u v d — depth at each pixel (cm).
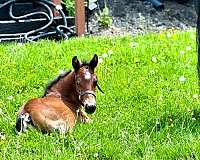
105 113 1007
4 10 1803
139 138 885
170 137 884
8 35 1738
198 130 912
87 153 833
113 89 1148
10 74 1245
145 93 1116
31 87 1191
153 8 2081
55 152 827
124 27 1934
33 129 880
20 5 1817
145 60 1355
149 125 941
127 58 1361
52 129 875
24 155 827
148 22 1989
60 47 1467
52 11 1819
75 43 1508
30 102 906
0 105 1048
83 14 1773
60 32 1725
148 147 840
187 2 2170
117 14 2017
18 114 904
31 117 883
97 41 1536
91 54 1415
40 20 1786
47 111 881
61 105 905
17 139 866
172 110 1011
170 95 1109
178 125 930
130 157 817
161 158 816
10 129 921
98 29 1898
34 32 1731
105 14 1911
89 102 879
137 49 1426
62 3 1870
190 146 825
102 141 870
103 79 1203
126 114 998
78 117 936
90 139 870
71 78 923
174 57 1384
